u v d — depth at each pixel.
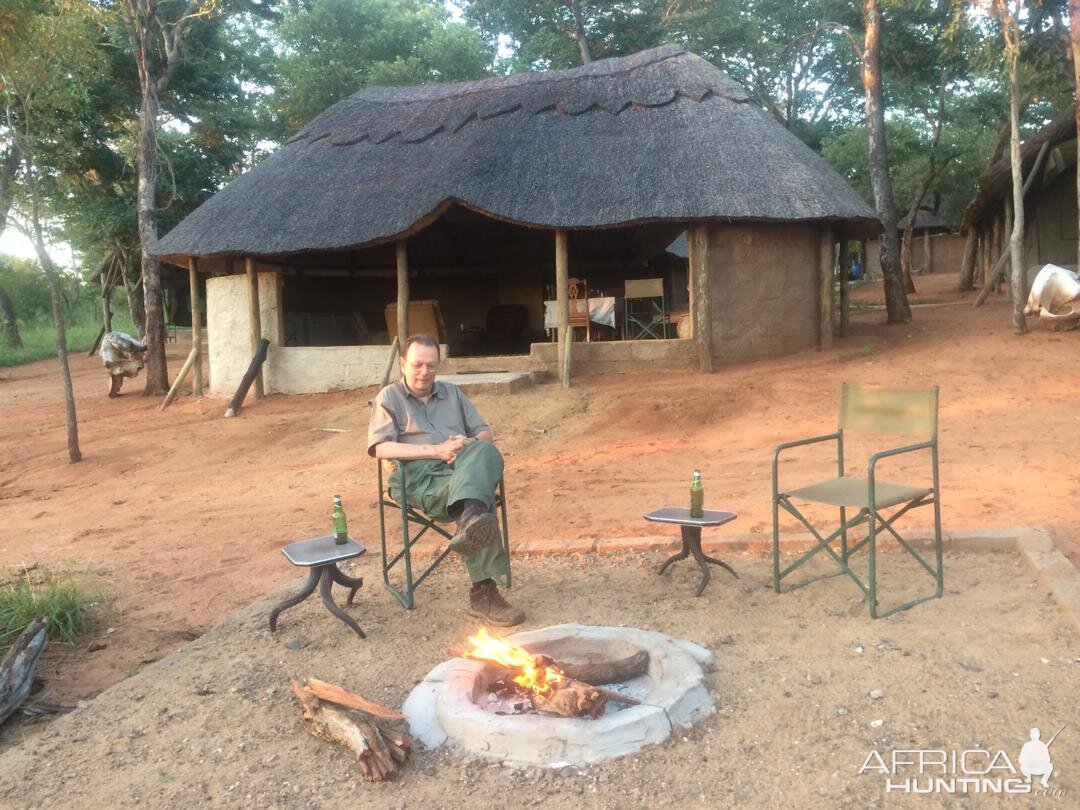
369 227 12.98
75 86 12.43
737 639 4.07
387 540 6.50
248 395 14.45
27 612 5.04
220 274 17.16
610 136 13.62
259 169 15.72
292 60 32.81
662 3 26.91
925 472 7.20
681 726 3.24
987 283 17.34
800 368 11.90
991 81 28.62
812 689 3.51
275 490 8.87
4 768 3.38
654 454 8.89
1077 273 12.62
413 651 4.23
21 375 25.02
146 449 11.37
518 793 2.93
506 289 20.38
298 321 16.25
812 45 27.78
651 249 19.66
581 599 4.79
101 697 3.97
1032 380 10.20
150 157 16.91
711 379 11.86
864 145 30.47
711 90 14.10
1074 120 14.88
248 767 3.25
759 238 12.98
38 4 10.80
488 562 4.42
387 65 31.69
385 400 4.71
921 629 4.02
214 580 5.92
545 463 9.02
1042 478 6.68
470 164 13.27
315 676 4.01
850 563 5.04
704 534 5.76
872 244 39.84
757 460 8.16
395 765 3.12
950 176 32.75
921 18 20.81
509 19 29.72
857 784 2.86
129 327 43.31
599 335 15.96
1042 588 4.38
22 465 11.09
